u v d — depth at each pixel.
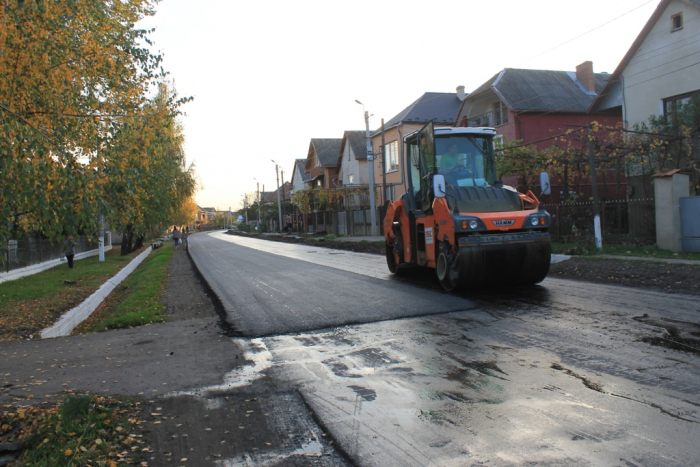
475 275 9.01
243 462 3.49
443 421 3.93
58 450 3.67
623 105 19.81
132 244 37.03
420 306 8.57
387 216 13.55
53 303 12.38
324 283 12.56
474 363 5.35
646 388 4.28
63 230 7.21
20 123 6.58
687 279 9.17
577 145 25.58
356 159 44.16
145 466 3.48
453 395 4.46
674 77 17.72
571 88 28.09
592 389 4.34
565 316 7.17
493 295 9.18
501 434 3.62
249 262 21.30
